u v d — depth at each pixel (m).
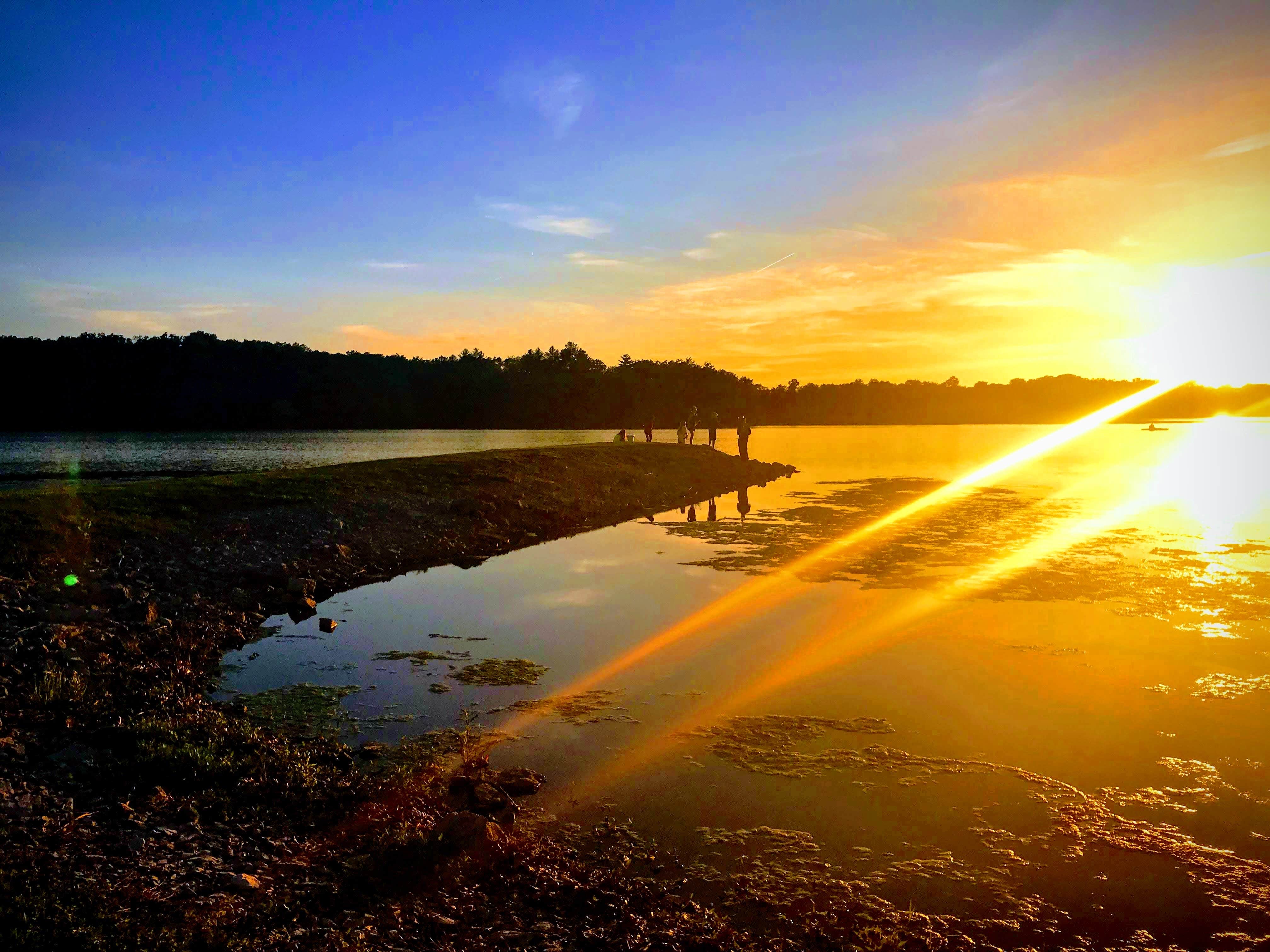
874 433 106.69
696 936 5.25
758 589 15.11
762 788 7.37
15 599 11.48
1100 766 7.74
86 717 8.29
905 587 15.06
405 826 6.47
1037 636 11.80
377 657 11.13
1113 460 52.66
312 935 4.93
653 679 10.26
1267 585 14.88
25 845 5.55
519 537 21.12
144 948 4.46
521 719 8.98
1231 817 6.83
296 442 68.50
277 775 7.32
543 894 5.69
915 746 8.20
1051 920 5.52
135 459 47.25
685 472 36.00
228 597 13.54
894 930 5.38
